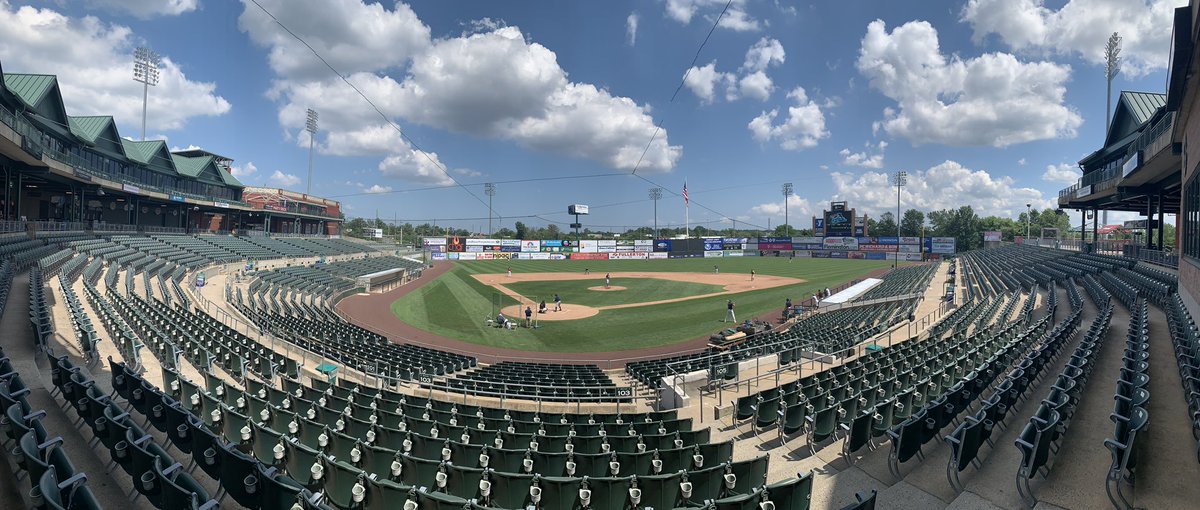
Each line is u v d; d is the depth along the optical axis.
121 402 10.45
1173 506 6.64
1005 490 7.34
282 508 5.95
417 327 32.19
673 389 14.27
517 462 8.30
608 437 9.29
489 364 22.91
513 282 60.19
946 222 145.00
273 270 46.28
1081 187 45.72
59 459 5.77
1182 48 15.00
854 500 7.61
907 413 10.54
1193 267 19.14
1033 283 33.88
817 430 9.38
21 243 29.84
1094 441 8.68
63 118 42.34
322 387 14.11
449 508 5.85
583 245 108.81
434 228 169.75
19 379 8.52
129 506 6.59
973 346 17.08
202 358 13.26
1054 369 13.89
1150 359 13.80
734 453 9.92
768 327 30.08
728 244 118.25
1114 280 29.16
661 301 44.88
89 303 20.45
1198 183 19.09
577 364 23.23
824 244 113.44
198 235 58.56
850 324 29.14
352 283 48.62
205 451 6.96
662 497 7.04
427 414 11.45
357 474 6.54
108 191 48.06
